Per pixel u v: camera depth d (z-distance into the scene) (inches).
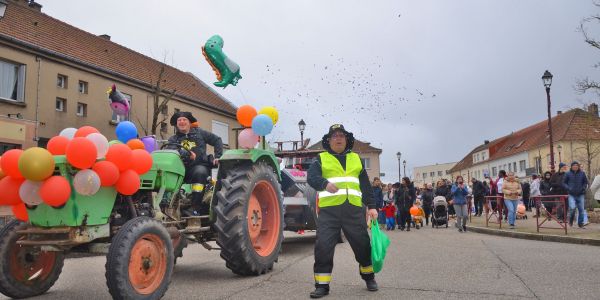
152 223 176.9
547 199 559.8
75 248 181.0
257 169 248.5
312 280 226.5
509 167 2327.8
